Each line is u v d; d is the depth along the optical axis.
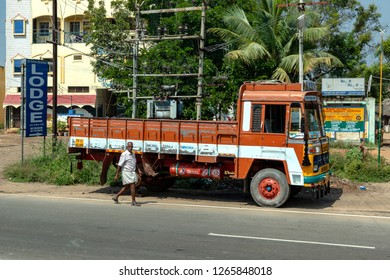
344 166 16.91
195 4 23.25
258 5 27.12
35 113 17.95
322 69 33.03
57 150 18.06
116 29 28.12
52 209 11.12
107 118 13.24
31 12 40.53
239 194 13.95
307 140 11.26
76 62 39.44
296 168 11.34
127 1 29.59
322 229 9.12
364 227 9.36
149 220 9.85
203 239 8.17
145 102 22.41
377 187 14.93
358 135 28.33
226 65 24.19
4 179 16.59
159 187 14.19
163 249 7.46
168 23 23.31
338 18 33.25
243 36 25.23
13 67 41.16
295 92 11.45
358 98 28.75
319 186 11.70
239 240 8.12
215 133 12.08
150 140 12.73
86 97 38.59
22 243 7.81
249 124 11.77
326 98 29.12
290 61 24.30
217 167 12.37
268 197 11.72
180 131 12.41
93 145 13.43
